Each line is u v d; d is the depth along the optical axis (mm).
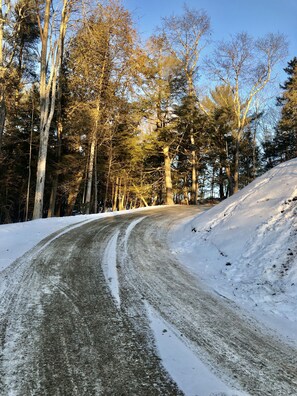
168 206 20844
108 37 18812
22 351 3094
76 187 25156
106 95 20281
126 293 4824
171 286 5352
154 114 25719
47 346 3215
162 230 10781
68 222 11273
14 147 23547
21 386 2588
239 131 26109
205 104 27719
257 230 7082
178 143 27516
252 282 5520
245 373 2967
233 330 3889
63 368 2865
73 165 22938
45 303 4238
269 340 3699
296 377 2963
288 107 29484
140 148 24328
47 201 30922
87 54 18703
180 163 31922
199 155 29438
